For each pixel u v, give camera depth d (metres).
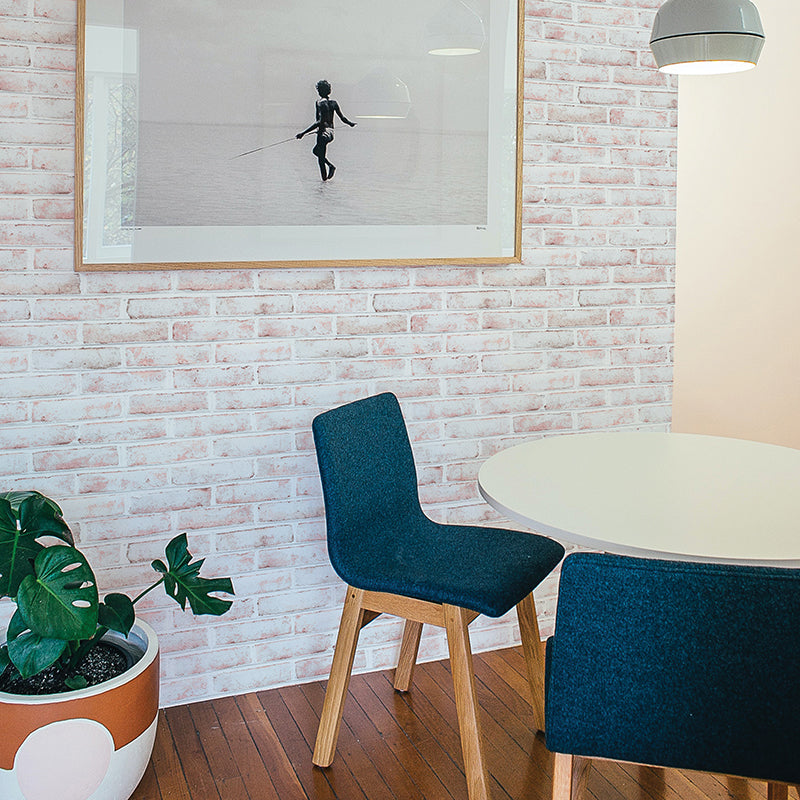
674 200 2.99
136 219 2.34
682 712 1.34
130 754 1.98
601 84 2.83
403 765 2.24
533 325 2.84
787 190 4.63
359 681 2.69
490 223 2.71
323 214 2.52
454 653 2.02
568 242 2.86
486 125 2.66
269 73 2.40
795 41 4.53
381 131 2.54
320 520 2.65
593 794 2.14
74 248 2.31
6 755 1.87
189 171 2.37
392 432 2.43
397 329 2.67
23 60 2.22
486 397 2.81
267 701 2.57
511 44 2.66
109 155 2.29
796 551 1.59
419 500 2.74
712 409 5.05
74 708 1.88
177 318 2.43
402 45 2.53
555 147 2.80
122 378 2.40
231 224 2.43
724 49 1.98
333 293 2.58
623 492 1.94
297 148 2.46
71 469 2.39
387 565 2.16
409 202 2.61
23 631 1.88
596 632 1.35
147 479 2.46
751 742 1.32
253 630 2.61
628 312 2.97
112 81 2.27
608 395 2.98
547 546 2.30
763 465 2.17
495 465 2.17
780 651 1.27
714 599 1.28
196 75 2.34
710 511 1.81
